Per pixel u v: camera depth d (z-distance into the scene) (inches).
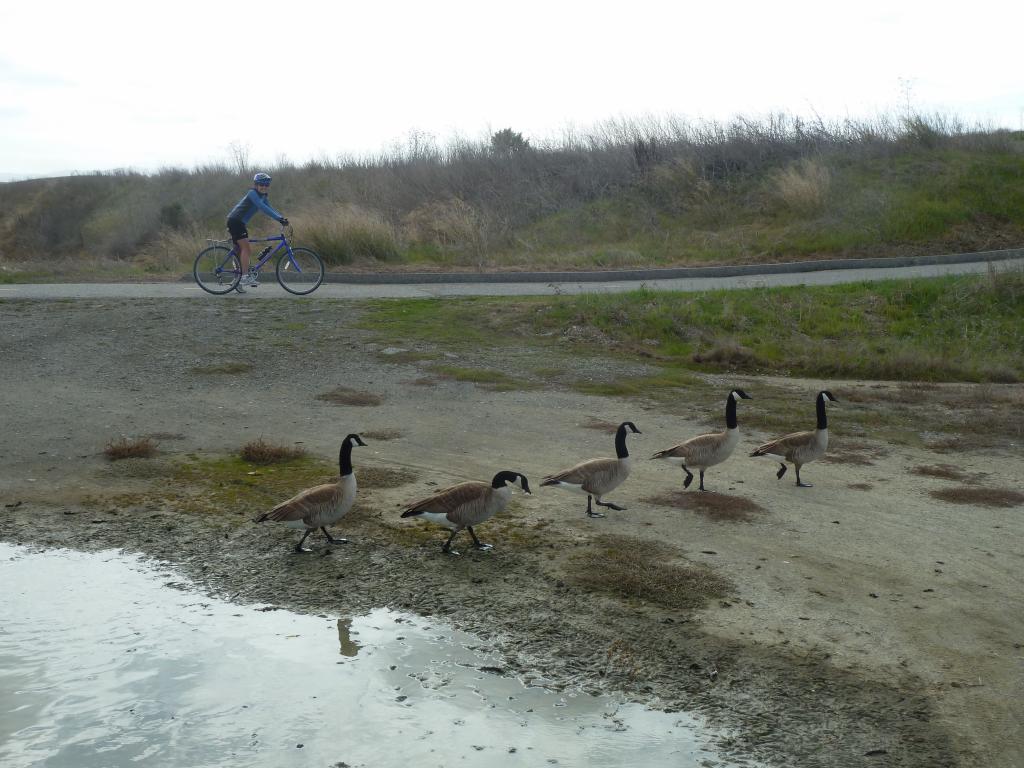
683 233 1208.8
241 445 439.2
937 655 243.0
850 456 445.4
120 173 2123.5
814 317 766.5
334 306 768.9
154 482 383.9
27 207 2071.9
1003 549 321.1
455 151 1578.5
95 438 441.4
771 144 1359.5
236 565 304.7
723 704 219.1
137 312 719.1
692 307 764.0
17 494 365.1
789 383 616.1
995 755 197.5
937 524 347.6
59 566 301.3
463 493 308.7
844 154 1293.1
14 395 510.3
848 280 888.3
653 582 287.0
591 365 636.1
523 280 966.4
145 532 330.6
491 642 251.9
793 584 289.4
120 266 1172.5
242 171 1833.2
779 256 1061.1
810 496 382.9
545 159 1504.7
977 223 1095.0
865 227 1091.3
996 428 497.7
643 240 1198.9
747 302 784.9
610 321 733.3
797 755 198.4
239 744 205.8
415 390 555.8
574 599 277.4
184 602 277.6
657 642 249.9
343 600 279.0
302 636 256.5
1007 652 244.7
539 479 400.8
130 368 577.6
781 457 397.7
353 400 527.5
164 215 1669.5
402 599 279.1
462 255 1106.1
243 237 807.1
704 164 1360.7
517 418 502.9
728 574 296.5
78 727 212.4
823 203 1163.9
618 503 371.6
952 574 298.7
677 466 391.5
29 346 617.6
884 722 210.7
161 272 1084.5
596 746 203.2
